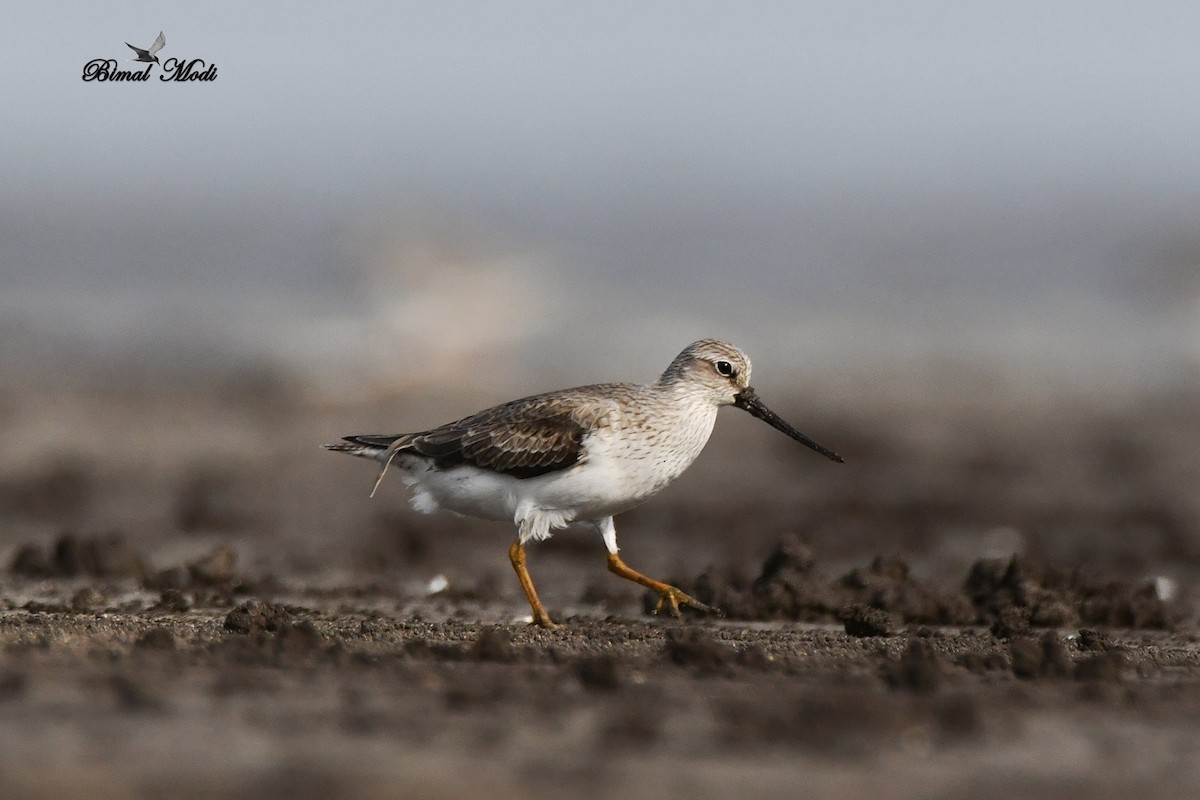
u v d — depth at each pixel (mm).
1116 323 34125
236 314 33281
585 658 8820
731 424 24000
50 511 18266
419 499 12367
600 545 16703
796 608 12156
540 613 11648
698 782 6004
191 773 5902
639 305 36219
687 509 18688
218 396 25375
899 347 30984
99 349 29438
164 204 71500
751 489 20047
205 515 17953
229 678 7684
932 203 72875
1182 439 23422
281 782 5812
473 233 31547
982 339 32000
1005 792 5984
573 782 5949
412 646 8883
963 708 6934
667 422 11953
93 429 22844
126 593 12883
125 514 18188
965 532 17688
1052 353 30453
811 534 17484
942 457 22062
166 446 22000
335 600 13070
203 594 12977
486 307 28156
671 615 12312
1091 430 24047
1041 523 18141
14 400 24469
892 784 6051
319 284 39469
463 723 6844
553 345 29750
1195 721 7242
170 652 8445
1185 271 38250
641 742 6559
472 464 11930
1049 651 8625
